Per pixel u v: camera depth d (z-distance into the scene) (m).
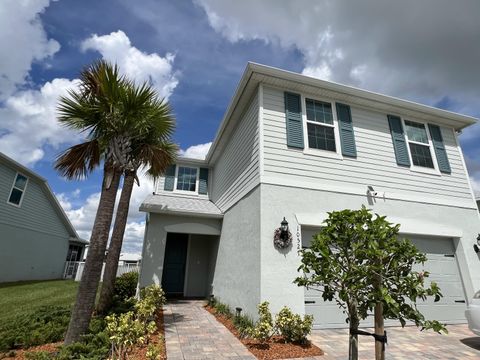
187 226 10.27
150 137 7.62
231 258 8.52
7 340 4.63
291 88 7.97
